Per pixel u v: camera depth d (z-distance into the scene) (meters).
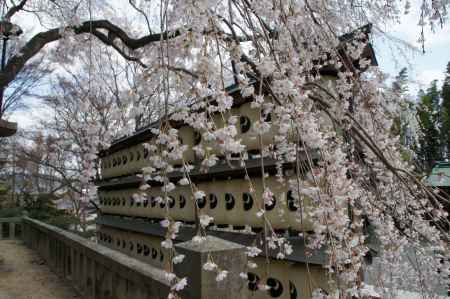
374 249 2.30
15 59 2.47
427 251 2.37
